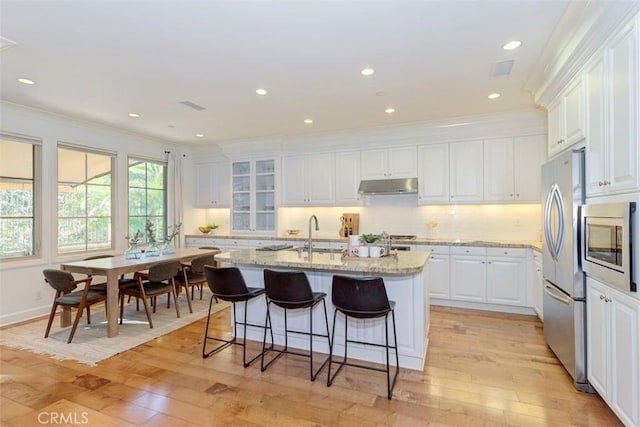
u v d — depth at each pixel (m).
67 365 2.96
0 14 2.23
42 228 4.43
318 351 3.24
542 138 4.46
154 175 6.23
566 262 2.63
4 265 4.05
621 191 1.99
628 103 1.91
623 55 1.96
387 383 2.53
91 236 5.12
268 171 6.16
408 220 5.47
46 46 2.67
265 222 6.22
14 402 2.40
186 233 6.72
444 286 4.70
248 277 3.53
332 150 5.68
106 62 2.96
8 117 4.09
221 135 5.77
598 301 2.28
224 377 2.75
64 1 2.09
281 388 2.58
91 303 3.65
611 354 2.11
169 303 4.75
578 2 2.13
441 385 2.61
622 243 1.91
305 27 2.43
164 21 2.33
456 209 5.20
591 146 2.38
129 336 3.63
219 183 6.71
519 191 4.57
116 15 2.26
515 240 4.80
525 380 2.67
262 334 3.48
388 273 2.82
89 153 5.08
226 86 3.52
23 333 3.71
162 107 4.20
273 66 3.06
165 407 2.34
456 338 3.55
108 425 2.14
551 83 3.05
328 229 6.02
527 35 2.54
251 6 2.17
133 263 3.91
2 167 4.14
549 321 3.10
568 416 2.21
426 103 4.07
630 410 1.91
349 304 2.52
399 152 5.23
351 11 2.24
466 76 3.29
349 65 3.05
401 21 2.36
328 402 2.39
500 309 4.46
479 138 4.77
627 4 1.83
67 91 3.64
